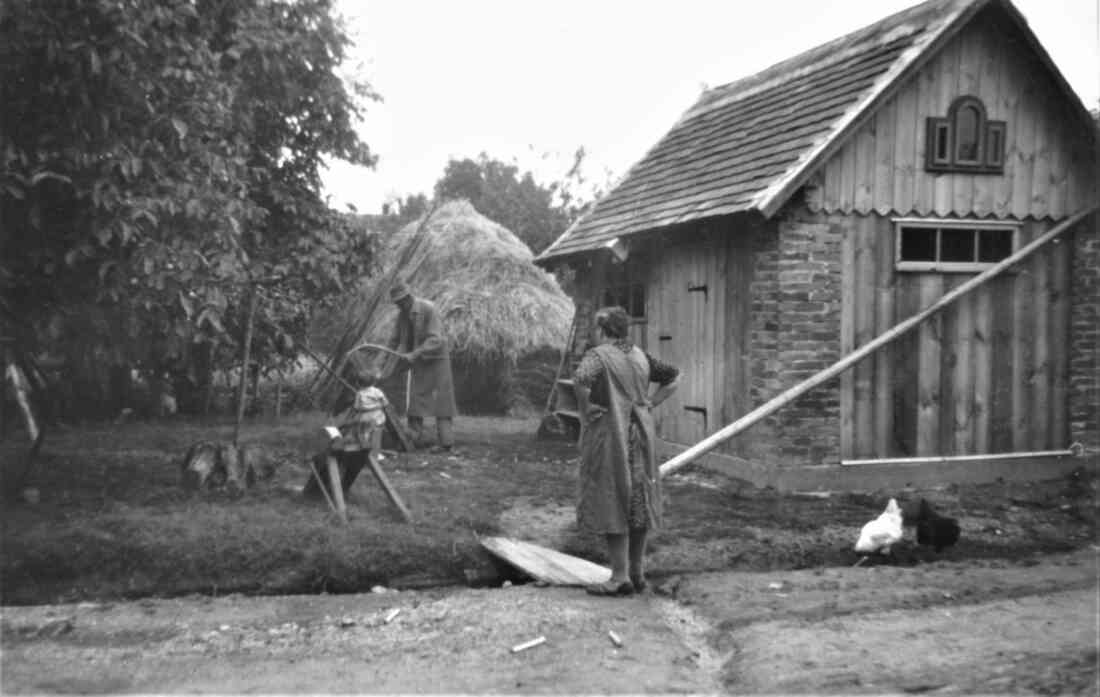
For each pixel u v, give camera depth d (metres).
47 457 9.99
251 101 11.15
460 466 10.67
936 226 9.95
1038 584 6.47
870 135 9.69
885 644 5.23
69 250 7.35
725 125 12.62
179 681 4.86
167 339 8.01
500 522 8.00
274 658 5.21
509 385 16.66
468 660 5.17
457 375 16.73
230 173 8.79
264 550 6.77
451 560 7.06
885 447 9.80
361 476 9.62
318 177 13.06
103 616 5.90
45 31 6.92
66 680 4.87
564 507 8.73
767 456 9.55
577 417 12.75
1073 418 10.50
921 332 9.94
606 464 6.20
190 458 8.47
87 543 6.66
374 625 5.75
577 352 14.00
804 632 5.48
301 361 17.44
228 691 4.73
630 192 13.59
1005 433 10.27
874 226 9.74
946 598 6.15
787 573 6.85
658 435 11.91
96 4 6.96
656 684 4.86
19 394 11.00
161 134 7.73
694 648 5.50
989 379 10.21
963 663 4.88
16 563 6.45
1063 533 8.03
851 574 6.80
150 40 7.38
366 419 7.89
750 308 9.88
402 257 16.62
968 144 10.10
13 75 7.20
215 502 7.95
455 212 18.88
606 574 6.77
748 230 9.91
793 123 10.51
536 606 6.10
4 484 8.41
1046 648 5.07
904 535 7.82
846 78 10.45
